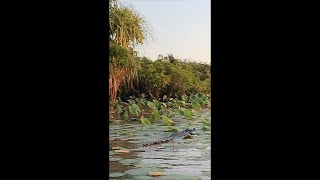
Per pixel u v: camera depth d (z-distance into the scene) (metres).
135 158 3.35
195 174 2.83
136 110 5.73
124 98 6.95
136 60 6.77
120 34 6.50
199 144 3.99
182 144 3.98
